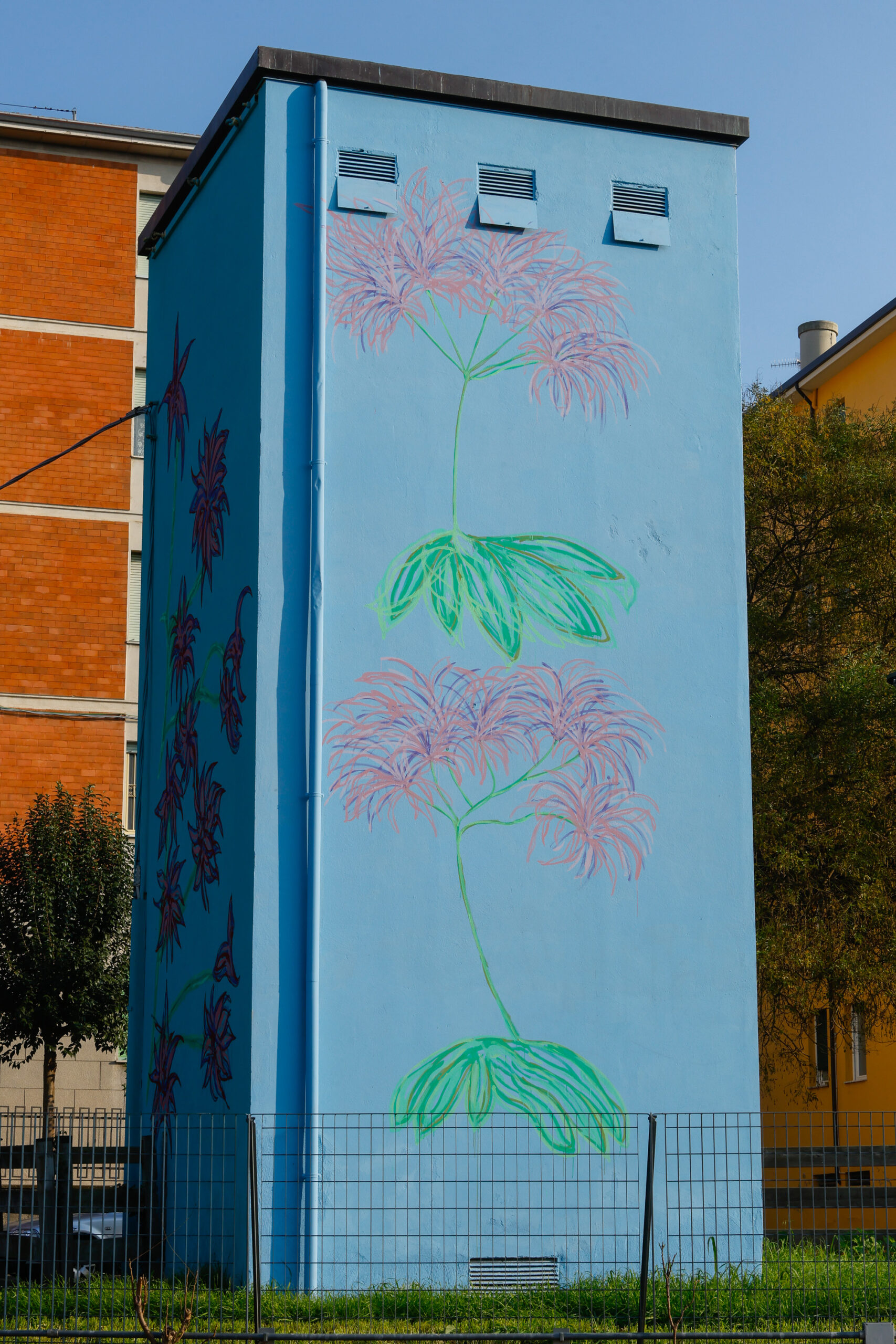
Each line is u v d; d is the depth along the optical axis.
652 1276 10.54
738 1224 11.40
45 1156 10.00
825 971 17.83
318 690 11.42
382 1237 10.78
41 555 28.73
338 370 11.95
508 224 12.48
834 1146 12.95
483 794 11.65
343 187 12.17
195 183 14.23
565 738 11.90
